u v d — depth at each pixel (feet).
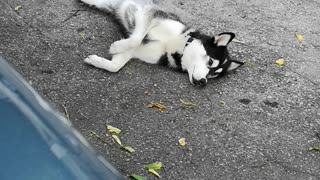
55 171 3.06
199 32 9.78
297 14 11.34
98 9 10.43
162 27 9.62
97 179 3.19
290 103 9.21
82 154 3.32
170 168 7.77
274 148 8.36
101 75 9.11
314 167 8.15
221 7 11.18
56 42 9.59
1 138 3.17
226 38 9.37
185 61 9.47
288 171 8.03
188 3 11.11
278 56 10.16
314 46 10.55
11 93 3.50
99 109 8.49
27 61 9.12
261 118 8.84
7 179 2.93
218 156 8.07
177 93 9.07
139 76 9.27
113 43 9.33
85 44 9.67
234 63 9.53
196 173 7.77
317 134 8.71
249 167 8.00
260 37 10.55
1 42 9.41
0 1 10.30
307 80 9.72
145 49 9.56
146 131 8.26
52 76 8.93
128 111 8.54
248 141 8.39
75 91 8.73
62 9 10.33
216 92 9.21
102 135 8.08
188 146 8.13
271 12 11.28
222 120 8.68
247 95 9.24
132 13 9.85
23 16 10.02
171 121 8.50
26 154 3.10
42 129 3.33
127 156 7.83
